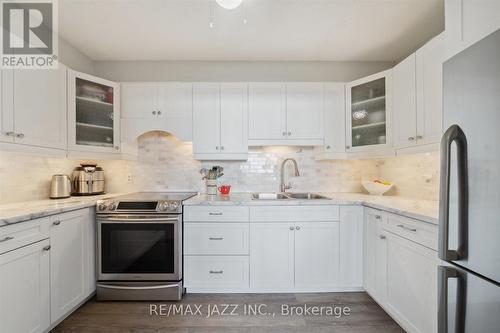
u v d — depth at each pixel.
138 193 2.78
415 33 2.35
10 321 1.38
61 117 2.13
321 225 2.24
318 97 2.64
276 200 2.28
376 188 2.64
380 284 1.95
